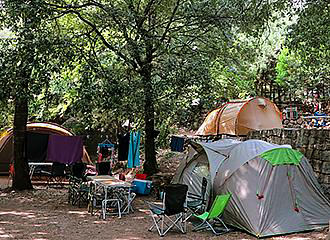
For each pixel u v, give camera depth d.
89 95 8.95
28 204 9.02
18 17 8.77
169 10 11.49
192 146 8.91
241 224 6.99
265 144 7.64
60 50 8.98
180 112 11.51
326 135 8.09
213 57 12.12
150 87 10.16
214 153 8.32
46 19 9.41
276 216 6.82
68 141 11.12
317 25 9.15
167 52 10.93
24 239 6.08
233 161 7.65
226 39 11.84
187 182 8.91
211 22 11.15
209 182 7.96
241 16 10.65
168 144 15.67
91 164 14.41
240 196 7.12
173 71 10.25
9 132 13.75
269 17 11.18
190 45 11.97
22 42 8.67
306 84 15.53
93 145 18.17
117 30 10.55
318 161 8.17
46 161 11.34
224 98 14.82
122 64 10.82
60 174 10.89
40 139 11.02
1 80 8.60
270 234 6.59
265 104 12.22
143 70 10.97
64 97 13.75
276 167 7.09
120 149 11.60
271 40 15.38
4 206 8.69
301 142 8.71
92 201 8.34
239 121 11.93
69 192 9.34
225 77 14.07
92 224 7.29
